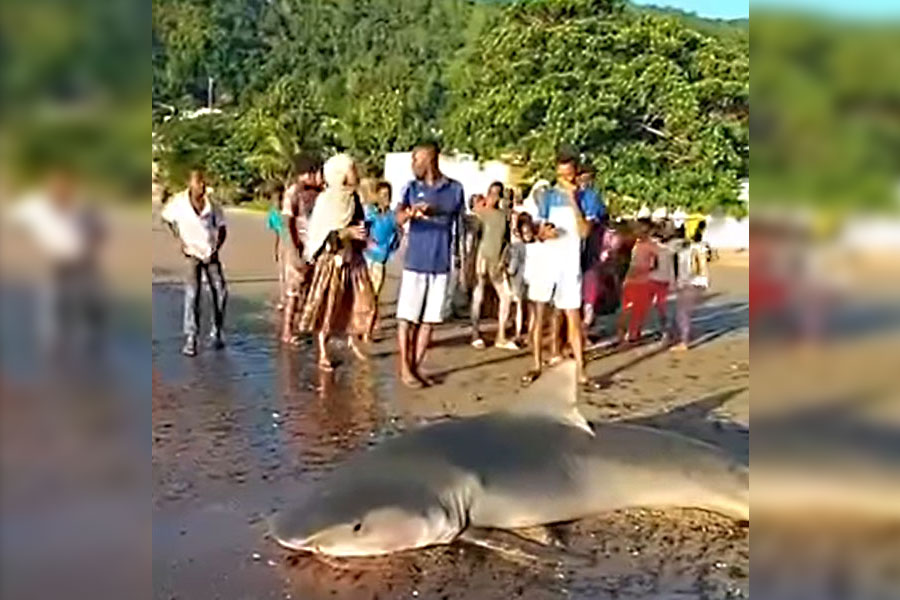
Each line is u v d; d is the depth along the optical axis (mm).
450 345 10680
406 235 8648
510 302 10742
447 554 4977
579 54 27328
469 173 29891
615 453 5570
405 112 45875
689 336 11320
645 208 24094
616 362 10016
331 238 9234
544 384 5711
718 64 25344
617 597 4535
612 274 11500
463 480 5176
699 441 5832
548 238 8703
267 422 7488
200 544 5012
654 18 27672
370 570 4777
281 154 45094
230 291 15203
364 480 5188
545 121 27125
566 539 5160
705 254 12062
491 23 36375
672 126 24859
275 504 5613
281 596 4469
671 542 5133
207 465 6340
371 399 8305
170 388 8570
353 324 9484
